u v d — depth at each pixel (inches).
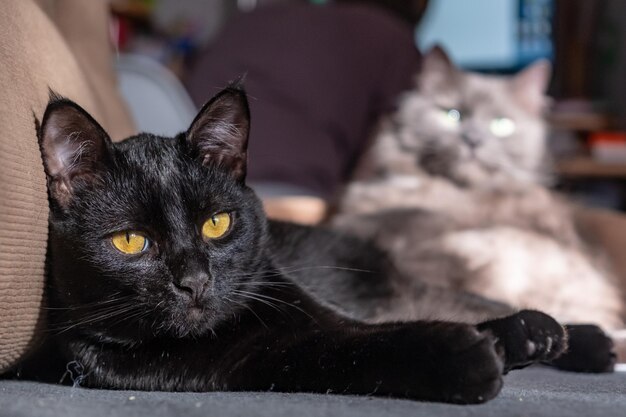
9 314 14.2
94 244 14.9
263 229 16.8
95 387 15.2
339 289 19.9
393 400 12.9
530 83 31.2
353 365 13.4
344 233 22.8
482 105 29.8
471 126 29.3
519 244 26.0
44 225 15.0
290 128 32.2
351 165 34.4
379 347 13.3
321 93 32.8
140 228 15.0
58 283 15.3
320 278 19.6
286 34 33.1
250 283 16.0
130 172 15.4
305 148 32.4
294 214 27.7
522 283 25.5
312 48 32.9
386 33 34.9
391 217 26.9
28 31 17.1
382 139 30.9
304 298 16.1
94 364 15.2
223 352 14.8
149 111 26.2
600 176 40.9
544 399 13.1
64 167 15.4
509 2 44.8
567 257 26.2
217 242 15.6
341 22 33.7
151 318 15.0
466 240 25.9
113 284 15.0
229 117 16.3
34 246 14.6
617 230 28.4
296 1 39.4
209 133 16.2
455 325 13.1
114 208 15.1
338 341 13.9
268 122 32.1
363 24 34.3
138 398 13.3
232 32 33.7
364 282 21.1
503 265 25.5
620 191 42.9
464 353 12.7
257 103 32.2
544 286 25.6
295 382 14.0
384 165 30.3
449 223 26.9
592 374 17.4
